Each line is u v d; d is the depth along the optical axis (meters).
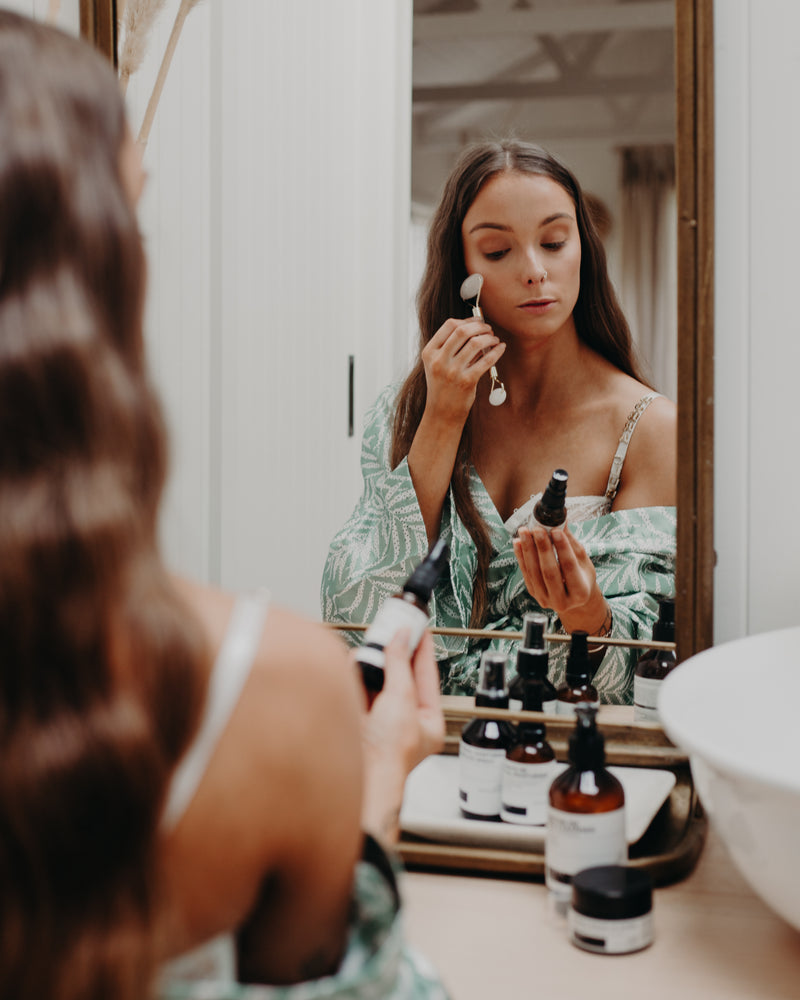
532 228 0.99
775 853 0.63
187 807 0.43
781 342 0.97
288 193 1.07
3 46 0.42
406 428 1.05
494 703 0.94
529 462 1.01
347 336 1.06
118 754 0.38
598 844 0.79
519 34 0.98
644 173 0.96
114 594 0.40
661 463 0.98
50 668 0.39
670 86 0.95
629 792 0.95
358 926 0.54
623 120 0.96
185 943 0.46
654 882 0.85
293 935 0.50
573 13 0.96
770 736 0.80
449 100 1.01
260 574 1.11
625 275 0.97
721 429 0.99
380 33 1.02
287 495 1.09
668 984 0.70
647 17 0.95
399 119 1.02
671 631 0.97
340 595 1.08
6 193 0.40
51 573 0.38
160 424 0.44
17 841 0.38
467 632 1.03
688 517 0.96
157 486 0.44
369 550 1.06
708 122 0.93
